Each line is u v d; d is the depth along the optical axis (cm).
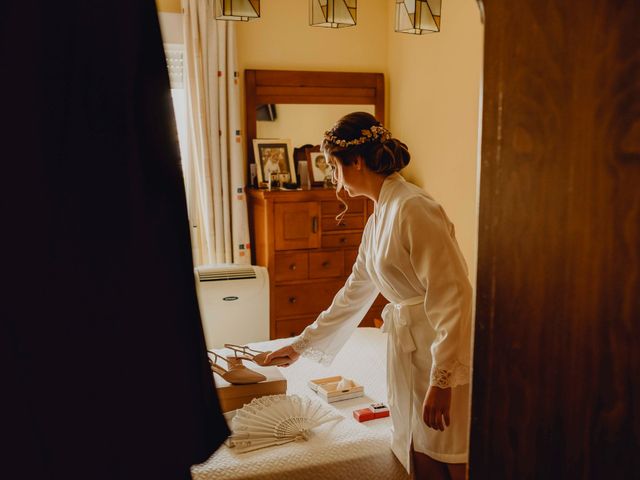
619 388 99
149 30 78
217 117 390
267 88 409
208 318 370
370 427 200
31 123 71
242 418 193
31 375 73
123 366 77
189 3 373
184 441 81
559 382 103
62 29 73
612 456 100
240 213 398
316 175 414
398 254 176
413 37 404
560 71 98
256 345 269
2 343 71
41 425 73
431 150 395
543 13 98
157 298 78
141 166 77
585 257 99
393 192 182
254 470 173
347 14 248
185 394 81
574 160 98
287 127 414
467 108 357
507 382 105
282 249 389
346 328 216
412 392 180
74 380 75
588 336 100
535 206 101
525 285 103
